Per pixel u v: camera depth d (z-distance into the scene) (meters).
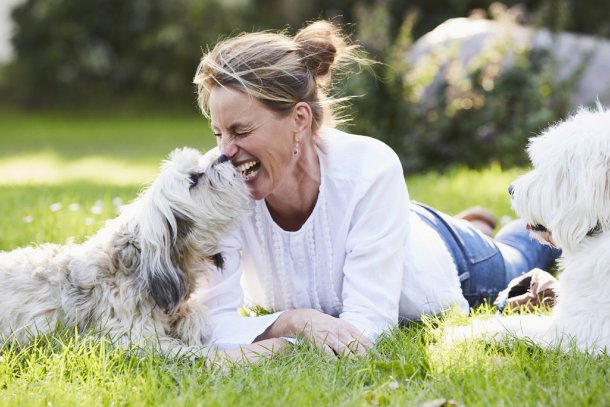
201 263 4.10
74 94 27.91
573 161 3.59
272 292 4.32
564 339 3.61
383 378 3.33
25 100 28.02
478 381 3.19
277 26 26.83
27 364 3.67
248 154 3.91
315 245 4.16
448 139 11.42
